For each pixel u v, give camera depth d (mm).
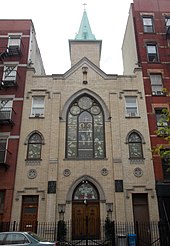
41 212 18594
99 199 19125
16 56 24188
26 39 25078
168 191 19062
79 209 19031
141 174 19859
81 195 19422
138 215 18984
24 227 18359
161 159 20422
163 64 24234
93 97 22734
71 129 21719
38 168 19906
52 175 19422
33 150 20719
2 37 25109
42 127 21359
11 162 19922
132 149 20953
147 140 21078
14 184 19297
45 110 22031
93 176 19672
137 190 19359
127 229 18141
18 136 20812
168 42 25359
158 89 23312
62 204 18766
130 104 22688
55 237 17688
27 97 22531
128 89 23016
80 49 28328
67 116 22125
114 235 17266
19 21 25844
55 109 21922
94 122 22016
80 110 22453
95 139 21391
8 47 24375
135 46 25859
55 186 19078
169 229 17453
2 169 19703
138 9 26891
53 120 21469
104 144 21094
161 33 25781
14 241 11438
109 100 22547
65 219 18422
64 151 20547
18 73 23391
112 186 19406
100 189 19297
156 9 26953
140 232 18391
